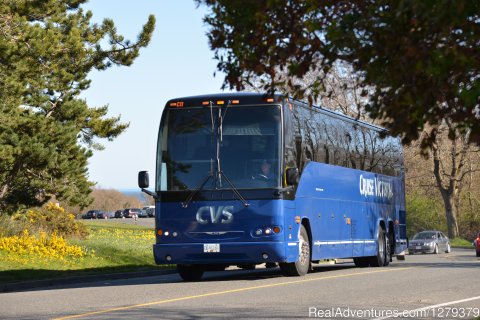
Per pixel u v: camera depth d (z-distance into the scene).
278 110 21.53
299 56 7.88
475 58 6.87
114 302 16.27
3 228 34.34
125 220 128.12
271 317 12.98
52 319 13.30
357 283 20.42
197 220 21.48
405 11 6.66
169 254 21.59
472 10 6.73
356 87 8.03
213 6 8.42
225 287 19.61
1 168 38.06
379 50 7.25
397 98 7.09
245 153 21.50
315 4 7.80
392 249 32.19
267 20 7.95
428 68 6.63
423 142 7.41
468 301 15.60
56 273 24.91
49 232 38.97
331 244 25.25
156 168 21.94
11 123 35.81
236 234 21.33
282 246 21.27
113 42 43.19
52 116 41.28
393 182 32.62
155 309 14.59
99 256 30.48
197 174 21.61
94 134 44.47
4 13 36.12
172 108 22.02
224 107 21.72
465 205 88.50
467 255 50.62
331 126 25.86
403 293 17.45
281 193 21.27
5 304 16.59
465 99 6.78
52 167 39.47
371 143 29.98
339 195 26.12
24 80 37.19
